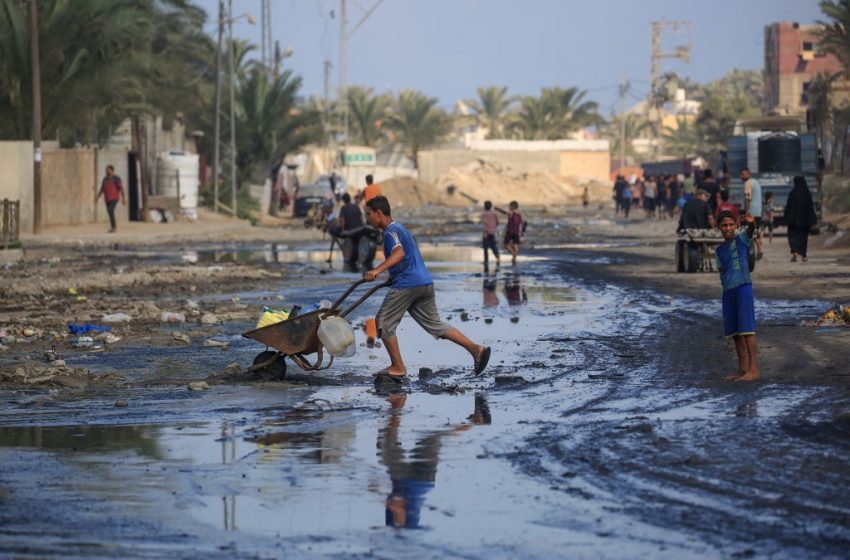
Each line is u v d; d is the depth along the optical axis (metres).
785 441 14.16
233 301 32.78
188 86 92.38
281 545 10.39
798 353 21.36
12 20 68.88
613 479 12.52
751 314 18.73
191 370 20.84
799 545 10.12
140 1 75.44
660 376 19.38
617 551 10.07
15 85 70.12
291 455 13.99
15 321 27.98
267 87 113.44
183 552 10.20
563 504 11.59
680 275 41.06
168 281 39.22
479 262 50.03
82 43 71.56
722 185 62.75
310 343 19.61
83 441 14.92
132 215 81.88
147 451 14.27
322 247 62.91
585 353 22.28
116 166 79.38
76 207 74.00
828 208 81.75
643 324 26.78
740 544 10.18
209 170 114.75
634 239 68.25
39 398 18.05
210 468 13.34
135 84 75.12
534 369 20.50
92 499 11.98
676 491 11.98
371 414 16.61
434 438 14.85
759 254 45.19
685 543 10.24
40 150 64.06
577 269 45.06
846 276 37.97
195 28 94.75
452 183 185.25
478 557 9.99
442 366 21.14
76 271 43.25
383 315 19.59
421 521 11.10
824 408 16.19
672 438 14.49
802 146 66.00
